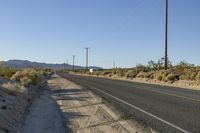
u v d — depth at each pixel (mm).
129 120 14516
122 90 32156
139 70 68562
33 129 13055
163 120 14086
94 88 35812
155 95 26016
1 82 24469
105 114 16734
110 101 22281
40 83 39906
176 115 15359
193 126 12578
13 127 12320
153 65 73000
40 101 22812
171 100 22000
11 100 16781
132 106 19141
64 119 15555
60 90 33906
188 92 28984
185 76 46375
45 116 16344
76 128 13375
